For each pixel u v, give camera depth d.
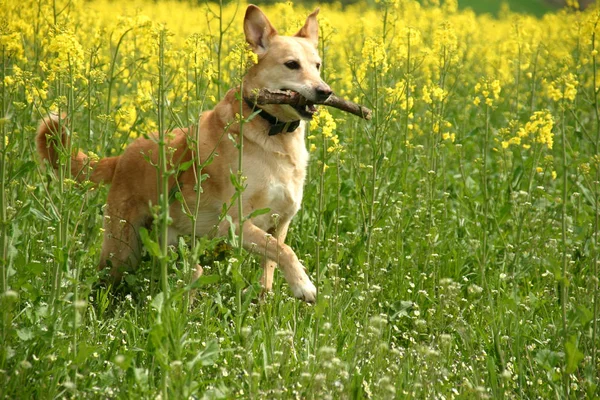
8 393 4.14
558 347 5.16
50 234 6.18
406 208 7.40
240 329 4.92
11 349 4.34
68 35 5.39
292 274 5.88
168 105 5.21
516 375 4.83
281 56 6.42
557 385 4.82
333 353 4.42
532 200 7.41
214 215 6.52
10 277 5.03
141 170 6.60
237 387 4.30
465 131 9.77
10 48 5.34
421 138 9.77
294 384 4.40
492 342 5.26
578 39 9.99
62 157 4.95
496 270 6.39
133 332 4.99
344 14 18.58
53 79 5.54
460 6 35.69
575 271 6.49
